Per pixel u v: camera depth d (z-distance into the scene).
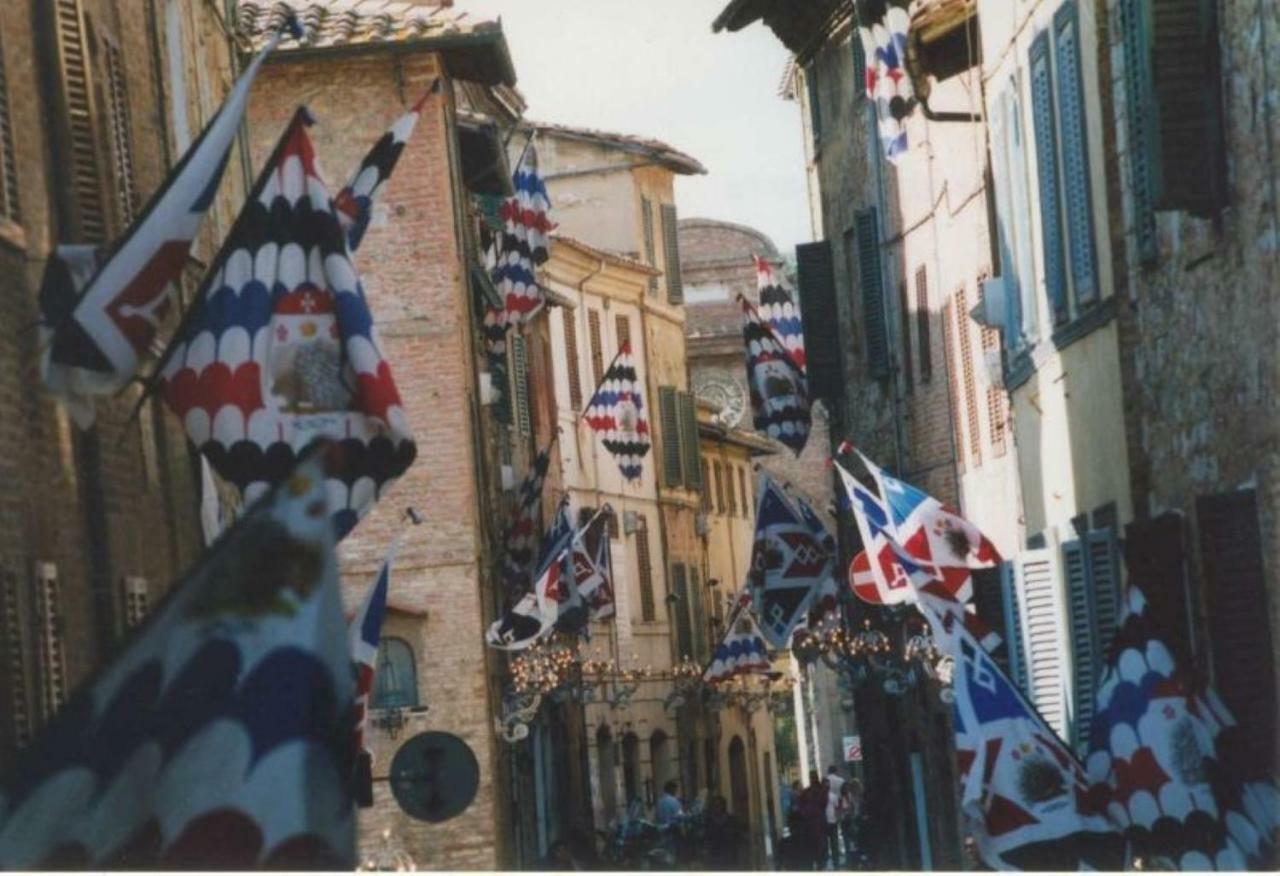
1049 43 31.12
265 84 44.69
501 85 58.69
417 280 44.78
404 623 44.03
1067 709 31.55
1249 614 22.92
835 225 52.97
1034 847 21.62
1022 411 35.62
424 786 26.03
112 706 14.12
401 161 44.75
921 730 46.53
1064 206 31.00
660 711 74.44
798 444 50.59
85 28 24.39
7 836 14.05
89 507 22.83
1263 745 22.62
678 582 78.00
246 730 14.03
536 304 51.03
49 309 20.33
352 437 19.75
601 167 78.25
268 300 19.80
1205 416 24.73
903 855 49.56
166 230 18.86
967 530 32.28
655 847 55.81
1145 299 26.81
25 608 20.06
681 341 81.44
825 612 47.84
